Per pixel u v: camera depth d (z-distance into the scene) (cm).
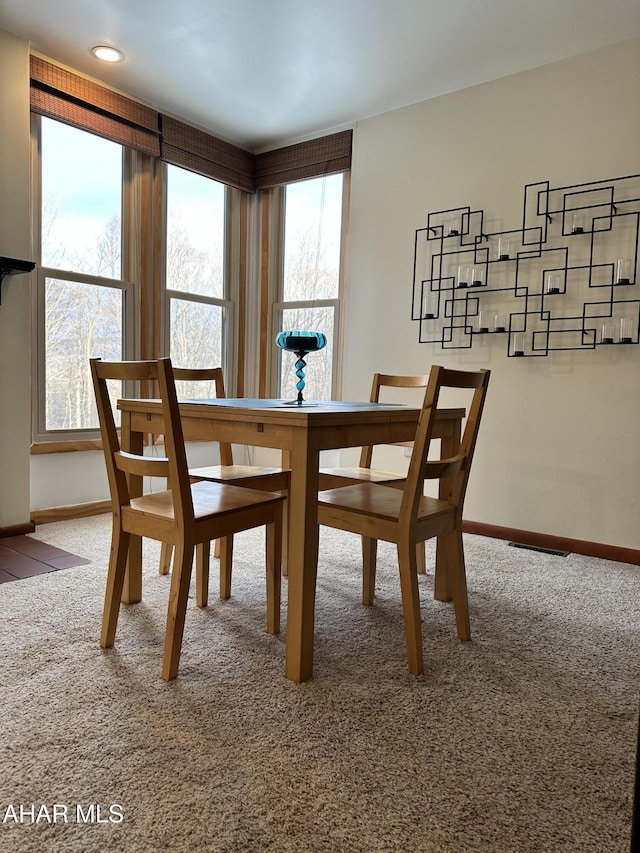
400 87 330
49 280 321
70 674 159
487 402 325
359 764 126
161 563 242
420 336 350
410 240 352
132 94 343
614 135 282
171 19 269
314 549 162
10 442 294
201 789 116
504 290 317
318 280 408
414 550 169
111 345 353
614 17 261
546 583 250
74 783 117
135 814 109
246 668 167
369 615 210
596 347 289
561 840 107
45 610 203
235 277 427
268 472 235
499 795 118
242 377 436
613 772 126
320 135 391
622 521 285
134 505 175
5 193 283
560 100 297
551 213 300
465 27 271
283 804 113
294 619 160
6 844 101
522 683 164
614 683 166
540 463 309
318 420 158
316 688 157
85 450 342
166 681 157
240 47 292
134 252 361
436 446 347
